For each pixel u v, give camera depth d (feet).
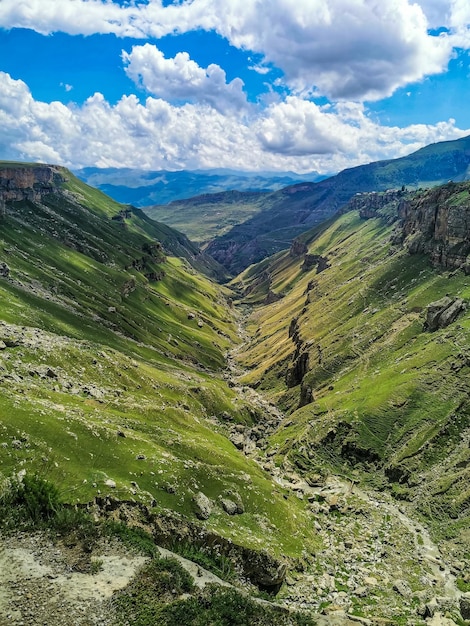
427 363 514.27
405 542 304.09
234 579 218.79
